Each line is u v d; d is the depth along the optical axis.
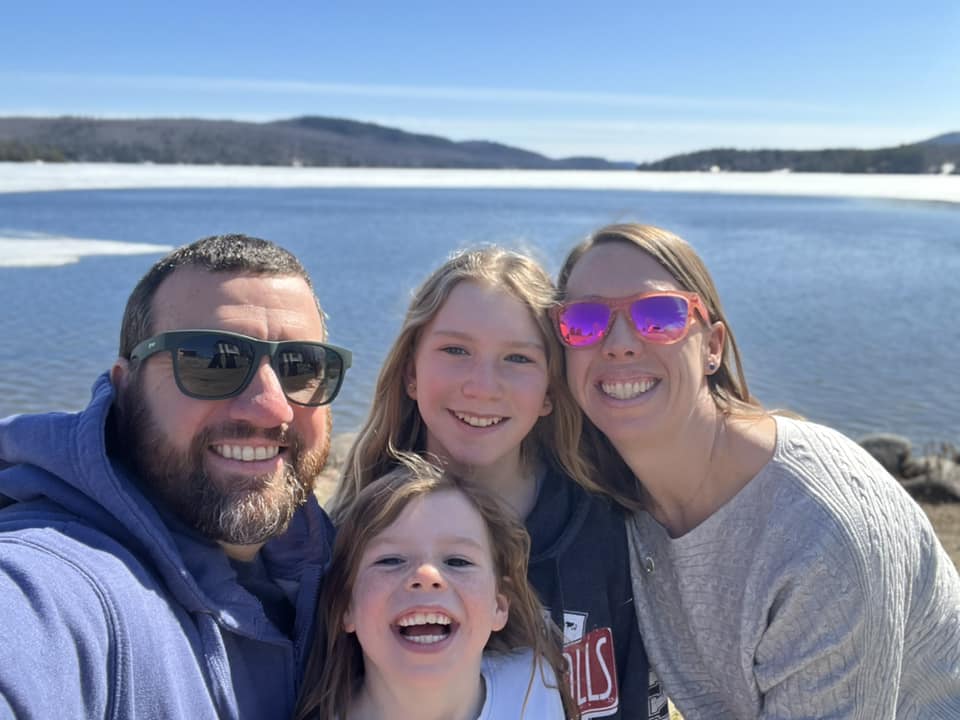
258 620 0.58
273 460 0.61
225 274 0.60
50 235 10.35
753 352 4.39
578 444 0.75
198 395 0.58
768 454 0.65
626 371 0.67
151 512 0.55
